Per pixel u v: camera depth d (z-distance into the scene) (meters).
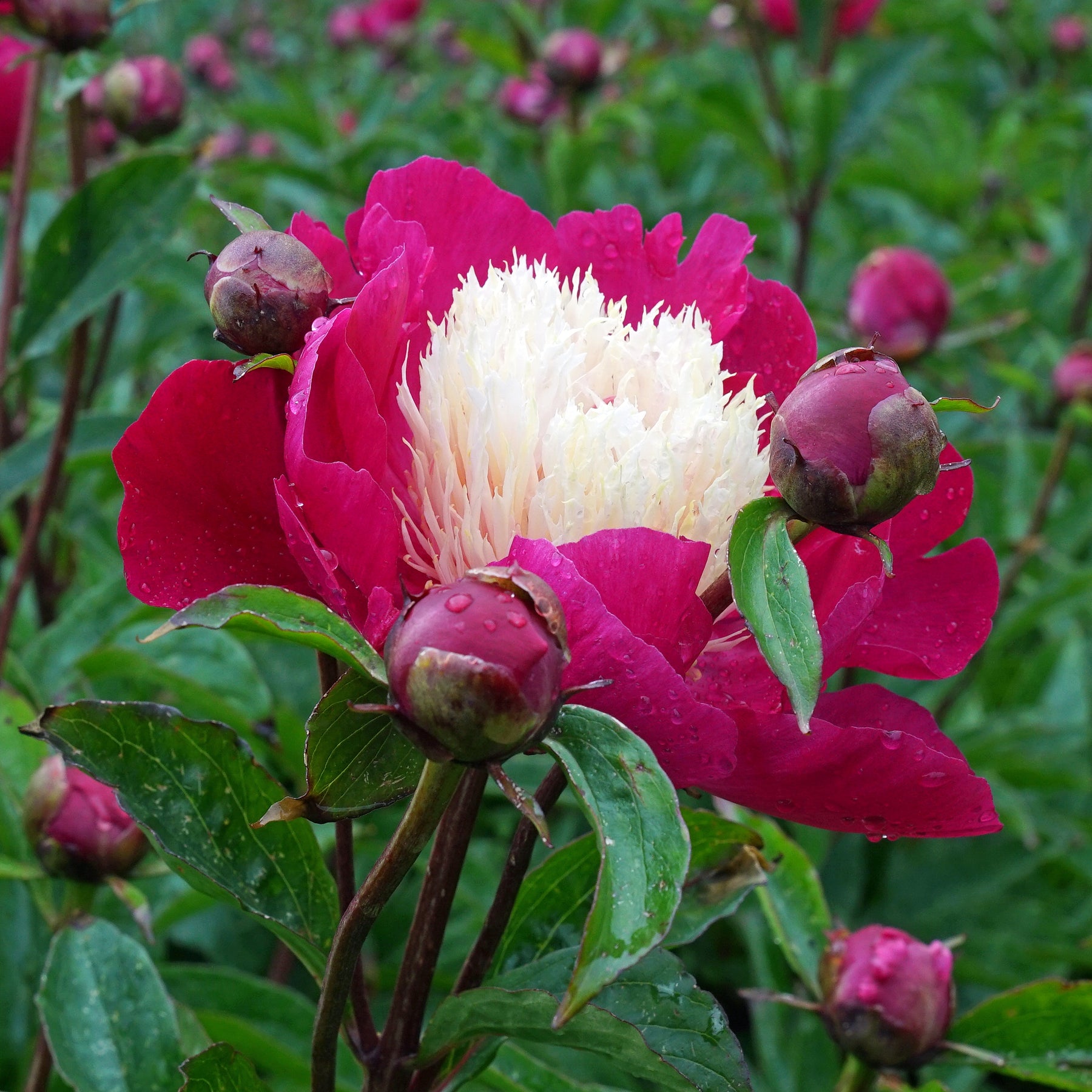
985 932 0.98
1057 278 1.56
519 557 0.45
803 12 1.51
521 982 0.51
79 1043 0.58
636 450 0.49
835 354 0.47
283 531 0.49
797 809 0.48
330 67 2.75
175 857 0.49
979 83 2.68
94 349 1.16
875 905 1.00
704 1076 0.49
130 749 0.51
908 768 0.46
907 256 1.09
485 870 0.88
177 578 0.49
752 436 0.50
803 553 0.52
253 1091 0.51
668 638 0.47
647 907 0.42
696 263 0.56
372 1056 0.51
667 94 1.83
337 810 0.45
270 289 0.48
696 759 0.46
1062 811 1.11
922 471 0.46
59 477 0.85
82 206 0.80
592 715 0.44
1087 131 2.22
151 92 0.97
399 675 0.43
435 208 0.54
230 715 0.75
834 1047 0.82
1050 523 1.22
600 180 1.66
